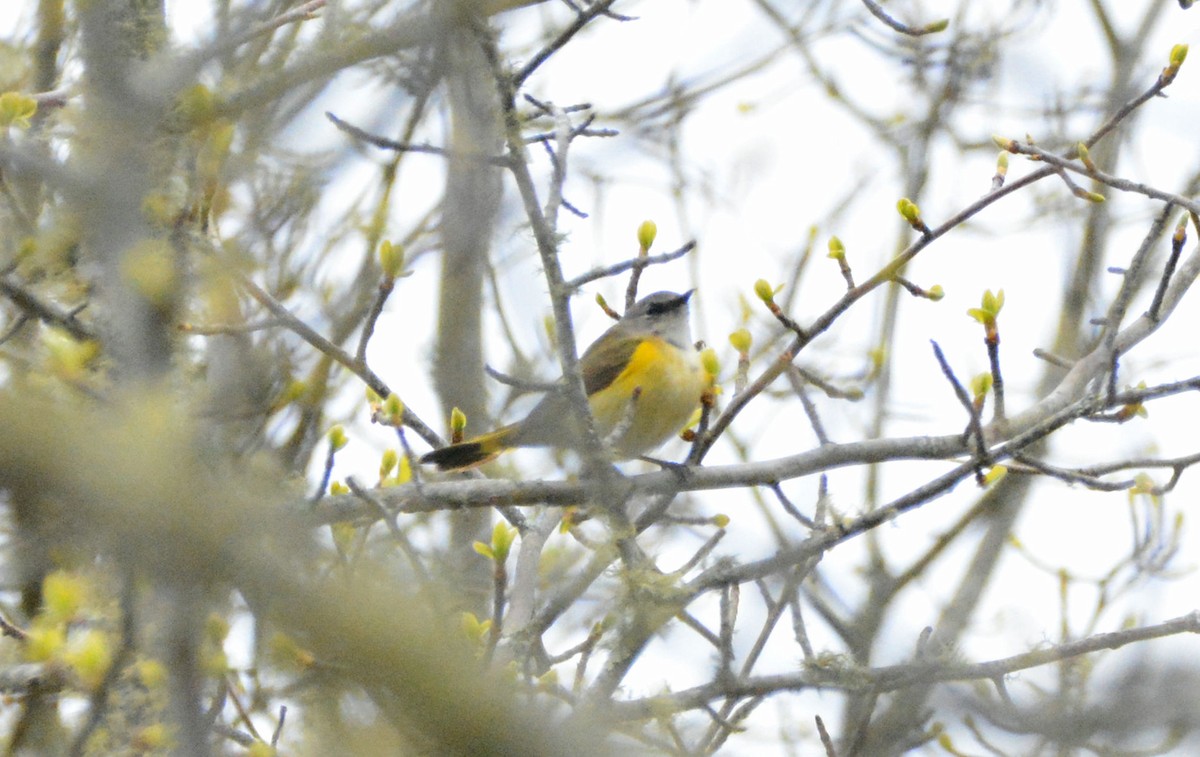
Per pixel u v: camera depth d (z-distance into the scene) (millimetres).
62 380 6770
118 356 6582
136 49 8555
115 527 4977
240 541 5434
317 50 8852
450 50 8867
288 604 5750
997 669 9367
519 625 10367
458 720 6039
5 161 6793
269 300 8945
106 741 7480
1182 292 10547
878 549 15797
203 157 8406
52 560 7594
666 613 9031
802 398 10164
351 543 8133
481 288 14023
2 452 4535
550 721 6633
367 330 9242
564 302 8773
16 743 8195
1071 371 10453
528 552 10930
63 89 10000
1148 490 9938
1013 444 9406
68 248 8500
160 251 6914
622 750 6793
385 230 10391
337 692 7395
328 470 7926
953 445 9953
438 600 7633
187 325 7906
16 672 7703
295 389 8117
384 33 8211
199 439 6559
